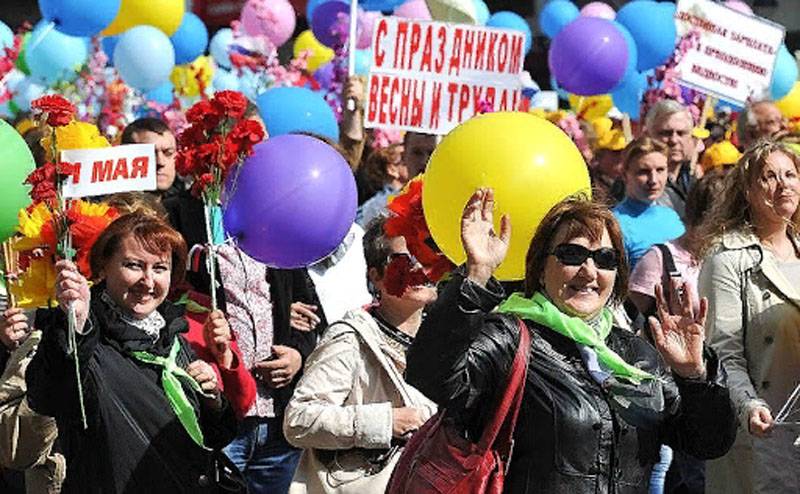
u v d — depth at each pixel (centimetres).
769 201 1243
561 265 916
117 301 1055
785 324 1226
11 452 1118
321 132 1766
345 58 2197
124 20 2169
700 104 2295
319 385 1118
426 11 2244
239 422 1106
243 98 1145
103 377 1027
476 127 1013
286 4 2464
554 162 994
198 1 3419
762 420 1163
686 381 929
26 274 1120
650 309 1499
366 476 1114
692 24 2034
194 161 1130
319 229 1181
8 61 2092
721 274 1244
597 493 894
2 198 1129
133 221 1055
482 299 880
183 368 1071
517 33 1430
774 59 2044
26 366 1091
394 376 1126
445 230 1020
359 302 1434
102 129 2136
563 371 899
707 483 1270
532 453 896
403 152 1814
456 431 904
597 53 1981
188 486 1046
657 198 1723
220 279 1324
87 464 1038
